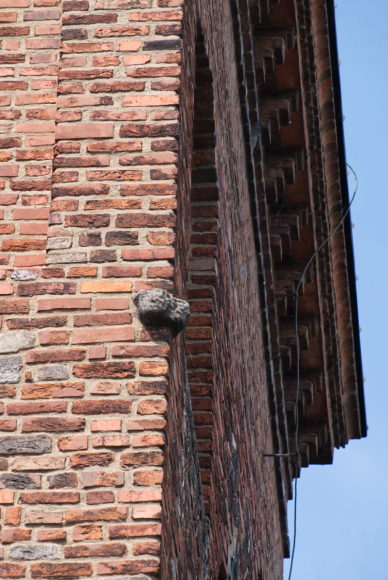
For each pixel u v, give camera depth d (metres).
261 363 37.59
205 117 23.06
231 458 24.14
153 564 12.11
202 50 22.06
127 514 12.53
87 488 12.75
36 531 12.45
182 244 16.06
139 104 15.99
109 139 15.70
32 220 15.80
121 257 14.67
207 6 22.53
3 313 14.33
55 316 14.23
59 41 17.47
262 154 38.34
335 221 44.44
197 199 22.77
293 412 46.19
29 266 15.17
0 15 17.66
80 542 12.35
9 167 16.39
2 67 17.28
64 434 13.20
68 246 14.80
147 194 15.20
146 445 13.07
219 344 22.19
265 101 37.47
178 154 15.62
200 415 19.89
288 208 40.72
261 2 35.81
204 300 21.19
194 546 17.06
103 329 14.05
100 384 13.59
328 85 40.84
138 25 16.73
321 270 43.78
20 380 13.72
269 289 39.09
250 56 32.84
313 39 38.22
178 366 15.50
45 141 16.64
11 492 12.75
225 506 22.31
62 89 16.16
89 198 15.19
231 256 26.30
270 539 38.94
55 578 12.09
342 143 42.56
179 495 15.19
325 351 46.16
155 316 13.95
